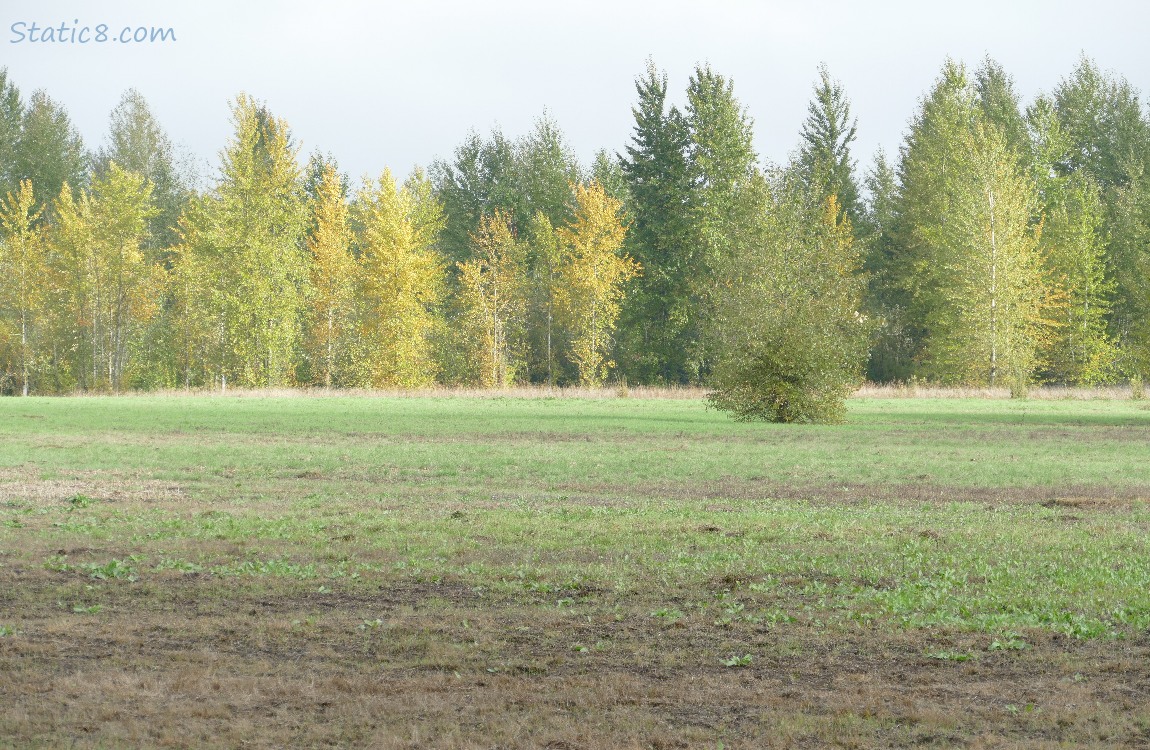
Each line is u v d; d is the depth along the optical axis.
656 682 10.20
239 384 92.56
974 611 13.06
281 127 88.00
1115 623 12.42
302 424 47.22
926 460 33.00
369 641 11.52
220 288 88.94
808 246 56.28
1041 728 8.98
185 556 16.42
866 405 66.31
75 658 10.72
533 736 8.74
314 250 97.06
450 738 8.66
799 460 32.81
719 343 54.53
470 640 11.63
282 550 17.03
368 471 29.62
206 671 10.32
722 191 95.38
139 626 12.00
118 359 96.31
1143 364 84.69
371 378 91.00
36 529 19.00
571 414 55.31
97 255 95.81
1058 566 15.81
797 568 15.78
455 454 34.16
